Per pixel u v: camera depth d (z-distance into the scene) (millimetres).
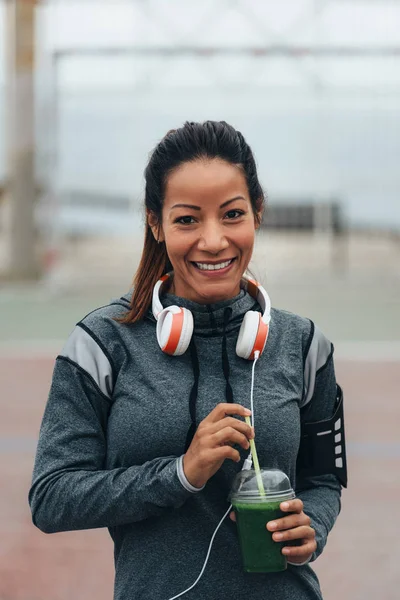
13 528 5035
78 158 18938
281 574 1885
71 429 1912
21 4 18453
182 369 1926
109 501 1813
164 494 1768
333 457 2100
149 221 2027
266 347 1989
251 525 1769
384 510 5316
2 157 19078
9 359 10969
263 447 1889
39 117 18828
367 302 16219
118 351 1953
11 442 6879
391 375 9812
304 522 1782
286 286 18312
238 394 1906
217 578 1845
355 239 19000
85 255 19156
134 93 18875
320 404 2096
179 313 1895
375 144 18938
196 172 1878
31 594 4148
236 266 1938
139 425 1876
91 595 4145
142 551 1875
